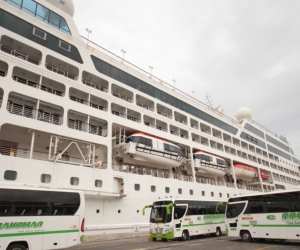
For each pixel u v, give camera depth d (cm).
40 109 2011
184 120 3359
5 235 960
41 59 1975
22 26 1945
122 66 2658
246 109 5428
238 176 4134
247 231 1623
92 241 1662
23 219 1013
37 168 1670
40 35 2042
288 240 1664
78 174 1872
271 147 5597
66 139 1964
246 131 4766
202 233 1867
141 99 2816
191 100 3541
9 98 1827
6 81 1708
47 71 1972
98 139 2112
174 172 3089
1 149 1848
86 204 1902
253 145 4800
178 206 1761
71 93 2209
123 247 1345
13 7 1928
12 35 1850
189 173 3291
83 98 2303
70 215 1142
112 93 2572
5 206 988
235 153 4144
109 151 2152
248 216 1630
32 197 1061
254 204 1627
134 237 1947
